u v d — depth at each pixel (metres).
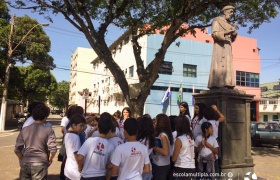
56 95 76.12
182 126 4.71
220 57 6.97
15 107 48.75
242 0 9.46
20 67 37.00
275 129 16.61
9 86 26.95
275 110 39.34
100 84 41.19
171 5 9.59
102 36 9.59
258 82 32.84
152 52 26.22
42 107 4.46
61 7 10.41
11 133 21.05
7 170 8.06
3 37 22.67
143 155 3.77
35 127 4.36
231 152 6.38
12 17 22.28
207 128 5.22
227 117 6.42
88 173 3.77
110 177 3.81
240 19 11.35
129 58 29.38
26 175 4.26
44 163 4.27
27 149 4.27
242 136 6.64
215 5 10.27
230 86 6.79
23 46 25.89
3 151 11.91
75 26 9.93
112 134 4.42
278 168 9.45
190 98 28.28
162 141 4.57
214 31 6.92
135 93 9.71
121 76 9.63
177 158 4.66
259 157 12.22
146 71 10.30
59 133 21.81
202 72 29.00
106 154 3.88
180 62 28.11
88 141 3.90
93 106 44.16
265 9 10.46
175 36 10.65
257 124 17.30
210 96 6.70
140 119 4.53
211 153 5.25
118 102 31.50
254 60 32.66
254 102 32.69
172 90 27.55
